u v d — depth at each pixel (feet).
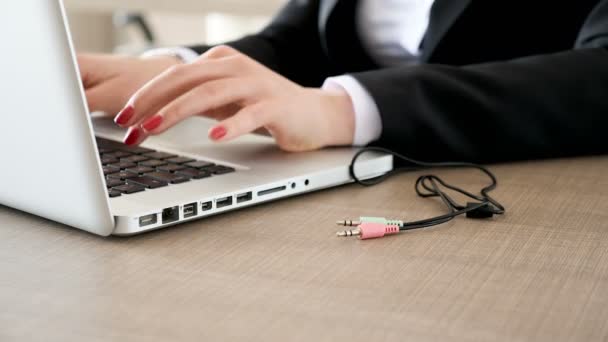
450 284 1.51
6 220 1.93
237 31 13.17
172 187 2.00
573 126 2.70
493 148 2.63
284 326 1.30
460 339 1.25
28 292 1.45
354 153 2.52
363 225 1.82
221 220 1.96
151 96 2.29
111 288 1.47
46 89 1.61
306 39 4.29
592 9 3.56
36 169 1.78
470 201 2.16
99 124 2.96
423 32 4.09
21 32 1.59
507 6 3.50
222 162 2.32
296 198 2.20
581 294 1.47
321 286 1.49
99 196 1.69
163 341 1.23
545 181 2.41
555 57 2.86
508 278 1.55
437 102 2.61
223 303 1.40
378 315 1.35
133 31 14.16
